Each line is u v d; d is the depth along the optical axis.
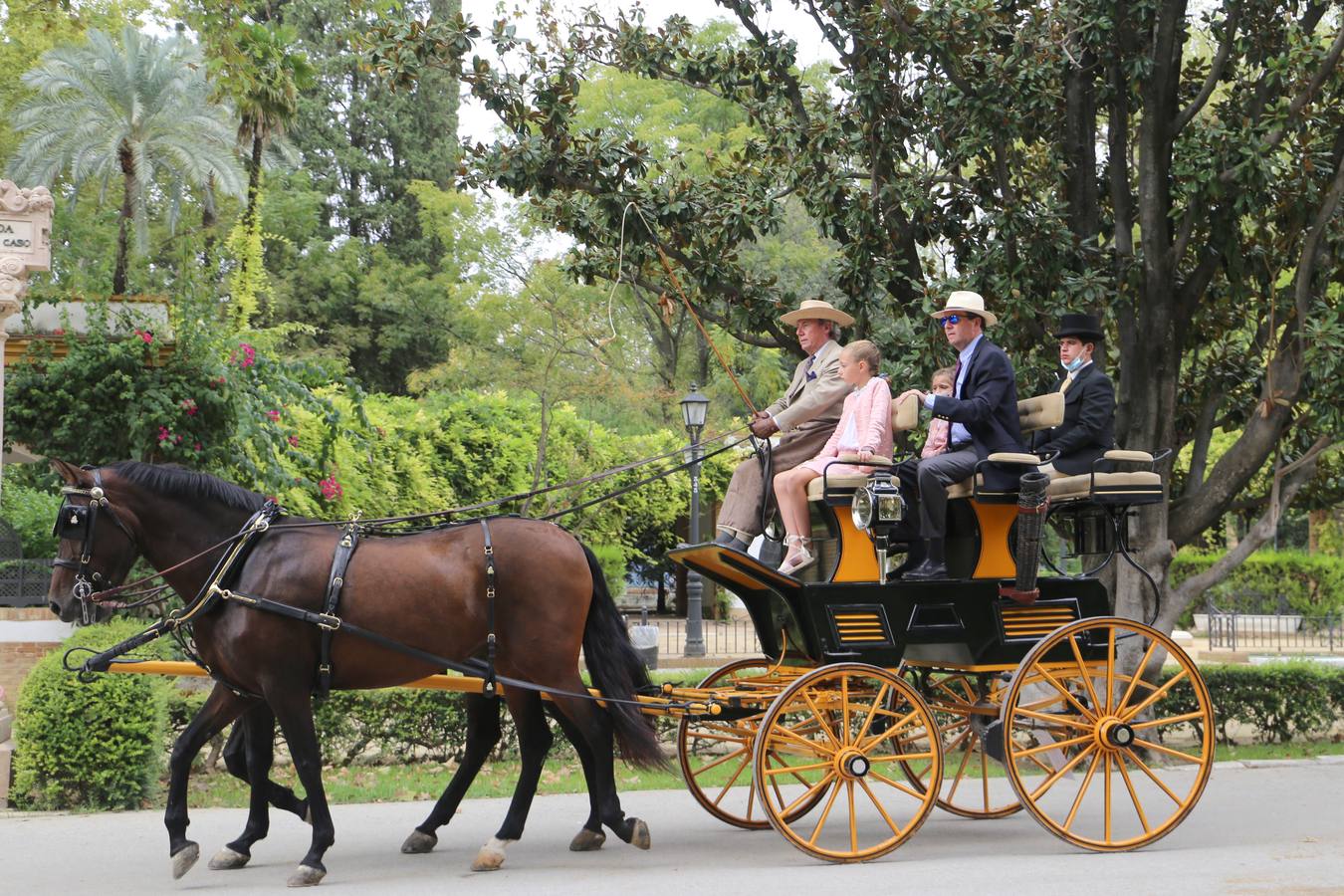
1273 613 29.95
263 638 7.44
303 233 42.91
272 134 24.41
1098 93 12.91
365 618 7.54
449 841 8.64
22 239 11.98
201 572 7.75
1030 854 8.01
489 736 8.51
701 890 6.92
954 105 11.83
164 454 14.81
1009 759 8.07
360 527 7.94
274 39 14.50
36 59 34.38
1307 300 12.09
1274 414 12.47
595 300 32.06
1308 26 12.16
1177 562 29.78
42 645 12.40
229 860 7.76
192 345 14.88
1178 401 13.59
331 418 17.36
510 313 31.80
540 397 26.70
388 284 44.56
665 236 12.54
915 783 9.61
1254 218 12.34
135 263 35.06
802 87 14.05
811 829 9.05
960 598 8.29
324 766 11.84
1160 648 12.62
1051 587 8.57
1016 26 12.33
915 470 8.53
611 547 30.09
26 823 9.19
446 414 24.95
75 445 15.00
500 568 7.77
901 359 12.00
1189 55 18.64
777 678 8.55
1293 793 10.41
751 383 33.88
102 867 7.79
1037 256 11.88
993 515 8.46
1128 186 12.77
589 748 8.14
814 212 12.75
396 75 12.02
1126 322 12.37
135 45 32.34
